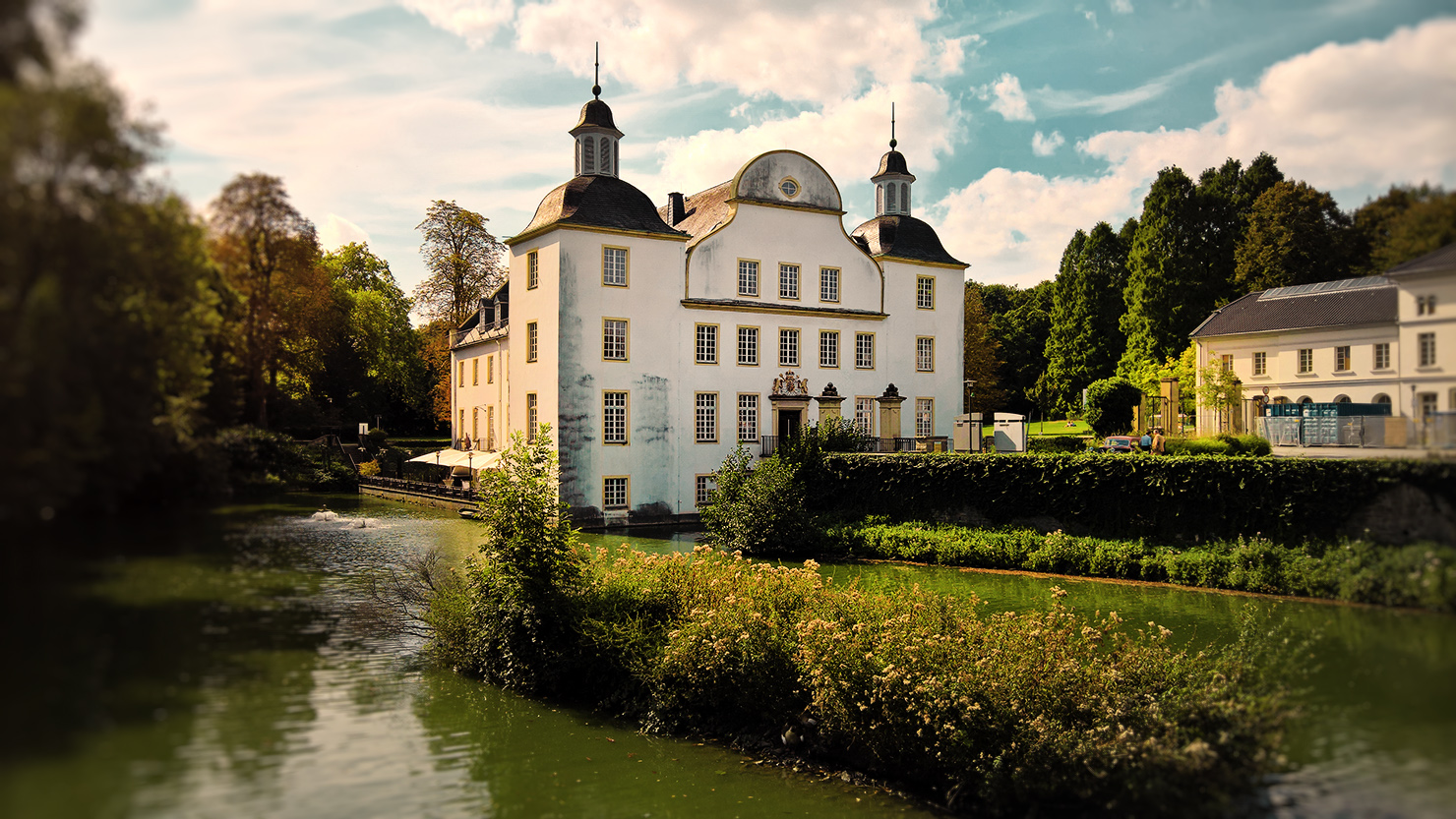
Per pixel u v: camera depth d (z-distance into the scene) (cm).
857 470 2897
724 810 1012
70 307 545
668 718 1278
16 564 525
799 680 1163
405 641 1552
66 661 561
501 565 1414
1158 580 2000
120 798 579
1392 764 692
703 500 3397
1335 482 1383
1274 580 1670
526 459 1474
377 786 998
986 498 2555
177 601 680
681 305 3359
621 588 1440
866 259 3822
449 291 2684
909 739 1053
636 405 3253
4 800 520
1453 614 696
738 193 3509
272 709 784
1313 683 843
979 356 5922
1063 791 937
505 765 1103
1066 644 1088
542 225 3178
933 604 1274
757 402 3531
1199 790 821
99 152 548
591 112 3366
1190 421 3148
